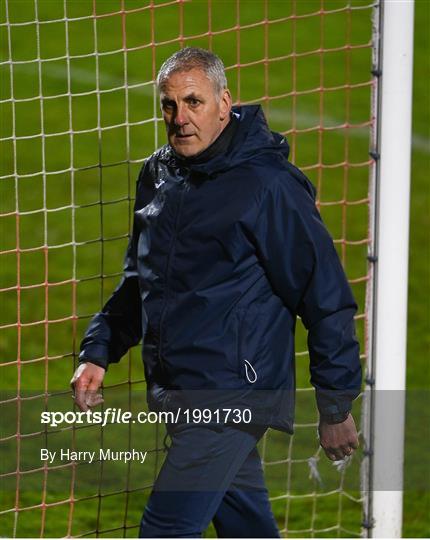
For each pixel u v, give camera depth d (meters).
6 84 48.16
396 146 17.20
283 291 13.55
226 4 57.31
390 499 17.66
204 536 19.23
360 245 34.97
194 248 13.45
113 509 19.95
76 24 53.34
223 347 13.41
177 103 13.23
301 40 53.84
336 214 37.16
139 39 52.84
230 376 13.46
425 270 33.22
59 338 28.67
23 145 42.44
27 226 35.75
